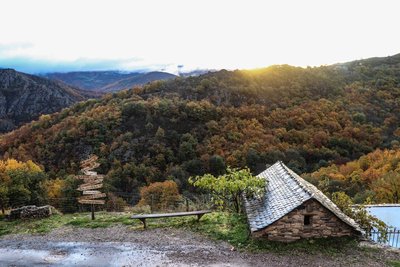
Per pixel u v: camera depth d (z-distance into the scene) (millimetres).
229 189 13570
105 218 14023
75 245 11406
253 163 41156
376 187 29547
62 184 27703
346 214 13297
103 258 10367
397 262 9789
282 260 9945
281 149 45062
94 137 44656
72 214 15055
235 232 11883
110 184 35219
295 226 10859
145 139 45406
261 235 10914
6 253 10867
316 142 47969
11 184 20969
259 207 12398
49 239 11961
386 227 12398
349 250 10469
